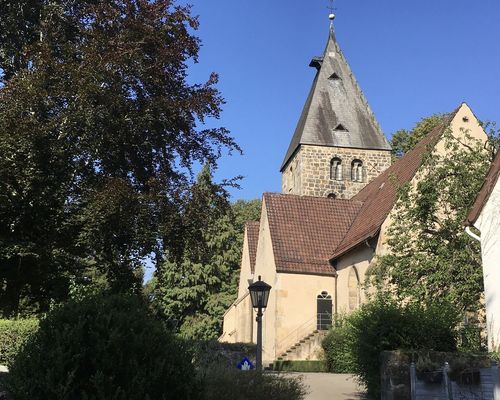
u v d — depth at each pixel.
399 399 12.32
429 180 17.17
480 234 14.45
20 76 12.35
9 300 13.97
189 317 41.94
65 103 12.41
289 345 27.95
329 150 41.03
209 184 14.44
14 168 11.57
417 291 16.09
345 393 15.56
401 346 13.66
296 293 28.64
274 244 29.86
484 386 10.89
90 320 6.02
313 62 44.16
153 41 13.23
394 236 18.19
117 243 13.42
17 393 5.59
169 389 6.01
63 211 12.70
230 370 8.76
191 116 14.03
